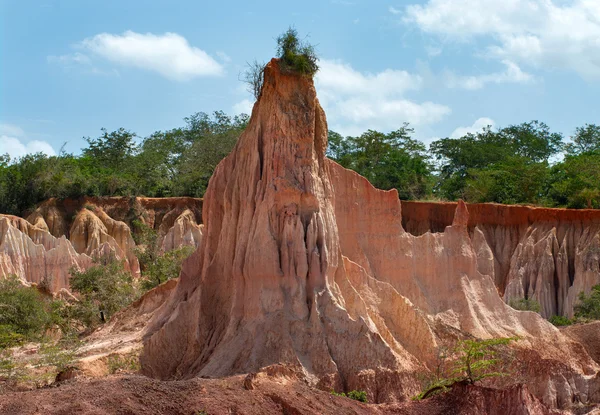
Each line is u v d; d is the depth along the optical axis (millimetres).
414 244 49062
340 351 39500
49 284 73688
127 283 67312
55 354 39281
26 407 27812
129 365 40062
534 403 36188
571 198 80750
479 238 66375
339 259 42875
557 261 70688
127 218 92875
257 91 44719
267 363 38375
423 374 39625
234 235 43438
